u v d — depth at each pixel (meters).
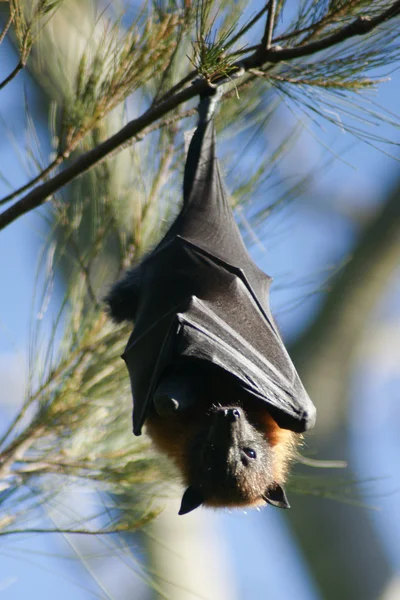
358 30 7.99
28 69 11.91
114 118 10.34
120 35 9.80
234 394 10.78
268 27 8.23
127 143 9.02
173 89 8.91
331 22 8.32
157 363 9.92
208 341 10.06
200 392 10.65
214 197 10.61
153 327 10.16
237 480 10.21
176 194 10.89
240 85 9.84
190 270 10.56
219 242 10.72
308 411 10.34
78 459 9.14
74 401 9.34
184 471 10.50
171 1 8.67
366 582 18.23
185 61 9.88
